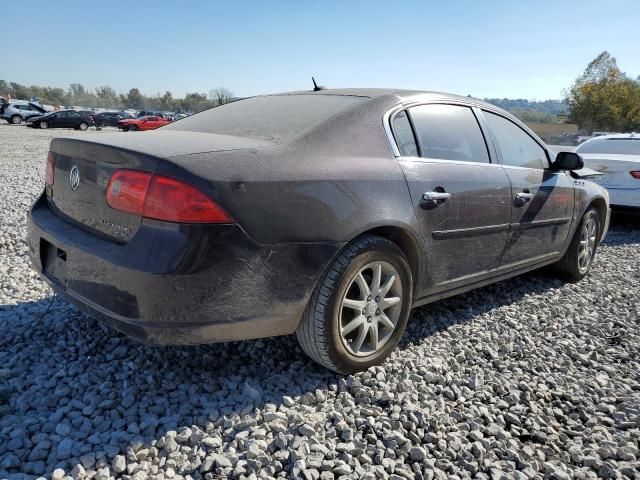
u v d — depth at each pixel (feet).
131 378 8.19
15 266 13.87
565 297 13.92
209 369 8.65
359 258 8.16
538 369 9.75
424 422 7.56
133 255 6.74
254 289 7.18
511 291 14.23
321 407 7.83
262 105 10.23
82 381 7.95
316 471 6.37
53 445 6.52
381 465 6.69
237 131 8.79
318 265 7.67
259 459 6.48
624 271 17.06
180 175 6.68
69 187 8.23
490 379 9.11
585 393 8.94
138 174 6.93
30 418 6.97
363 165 8.50
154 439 6.79
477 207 10.46
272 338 9.87
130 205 6.95
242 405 7.66
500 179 11.19
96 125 120.98
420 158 9.64
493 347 10.50
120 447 6.54
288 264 7.39
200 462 6.47
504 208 11.28
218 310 6.98
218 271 6.83
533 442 7.60
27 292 11.82
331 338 8.09
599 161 23.90
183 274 6.63
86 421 6.99
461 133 10.88
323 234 7.66
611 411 8.45
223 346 9.41
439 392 8.56
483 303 13.08
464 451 7.07
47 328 9.77
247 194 6.97
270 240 7.17
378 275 8.64
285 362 9.03
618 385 9.26
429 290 10.03
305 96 10.30
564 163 13.15
